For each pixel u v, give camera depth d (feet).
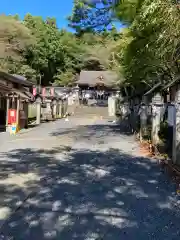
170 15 19.13
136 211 15.51
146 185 20.22
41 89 95.20
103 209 15.69
